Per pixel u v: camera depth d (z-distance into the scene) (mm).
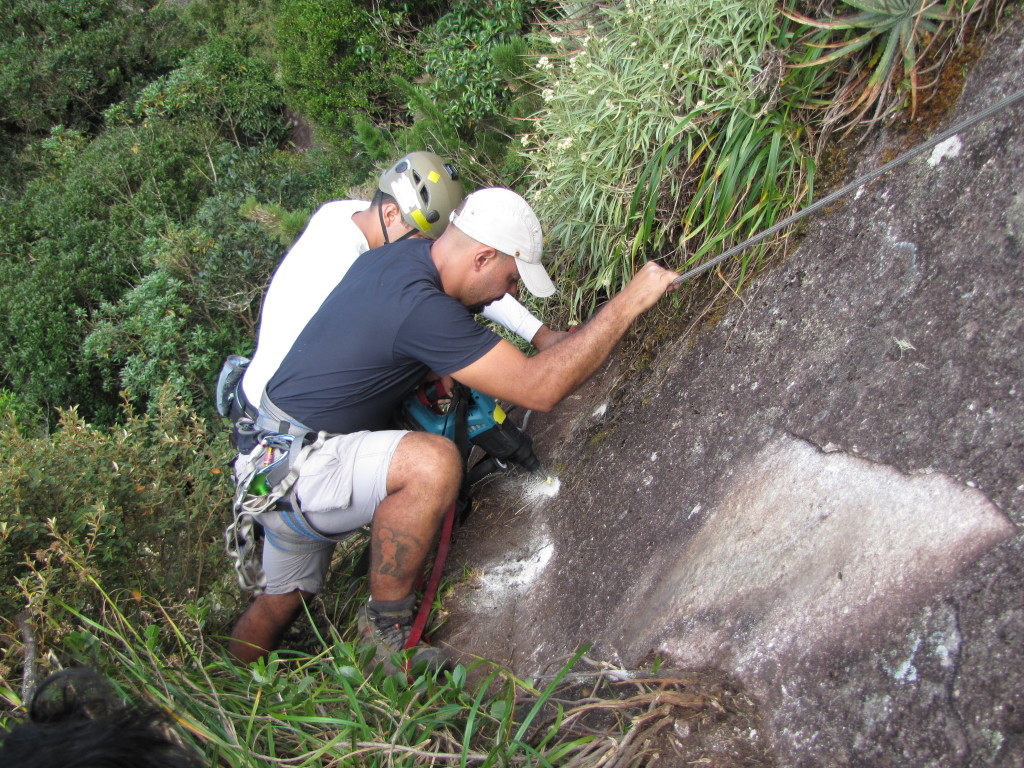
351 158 7969
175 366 6129
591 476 2471
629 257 2629
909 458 1623
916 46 1932
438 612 2510
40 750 857
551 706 1943
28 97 11797
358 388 2209
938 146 1832
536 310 3227
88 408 7785
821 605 1608
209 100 10070
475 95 4781
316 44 7711
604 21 2967
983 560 1418
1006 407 1511
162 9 12500
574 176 2721
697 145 2412
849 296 1915
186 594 2592
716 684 1684
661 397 2373
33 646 1871
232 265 6082
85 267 8453
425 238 2438
